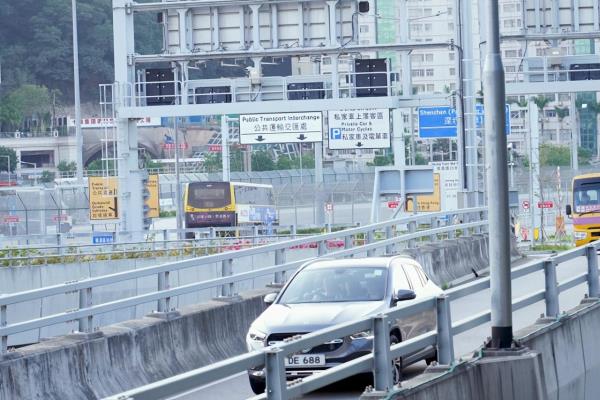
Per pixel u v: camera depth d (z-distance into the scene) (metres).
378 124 119.00
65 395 32.66
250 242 102.44
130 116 98.88
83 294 34.94
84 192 151.88
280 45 97.06
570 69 101.25
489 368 28.41
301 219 173.75
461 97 90.56
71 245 89.00
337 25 96.56
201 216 148.38
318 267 37.00
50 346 32.97
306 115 118.25
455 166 159.50
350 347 32.84
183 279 86.69
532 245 121.50
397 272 36.84
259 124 118.75
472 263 75.94
